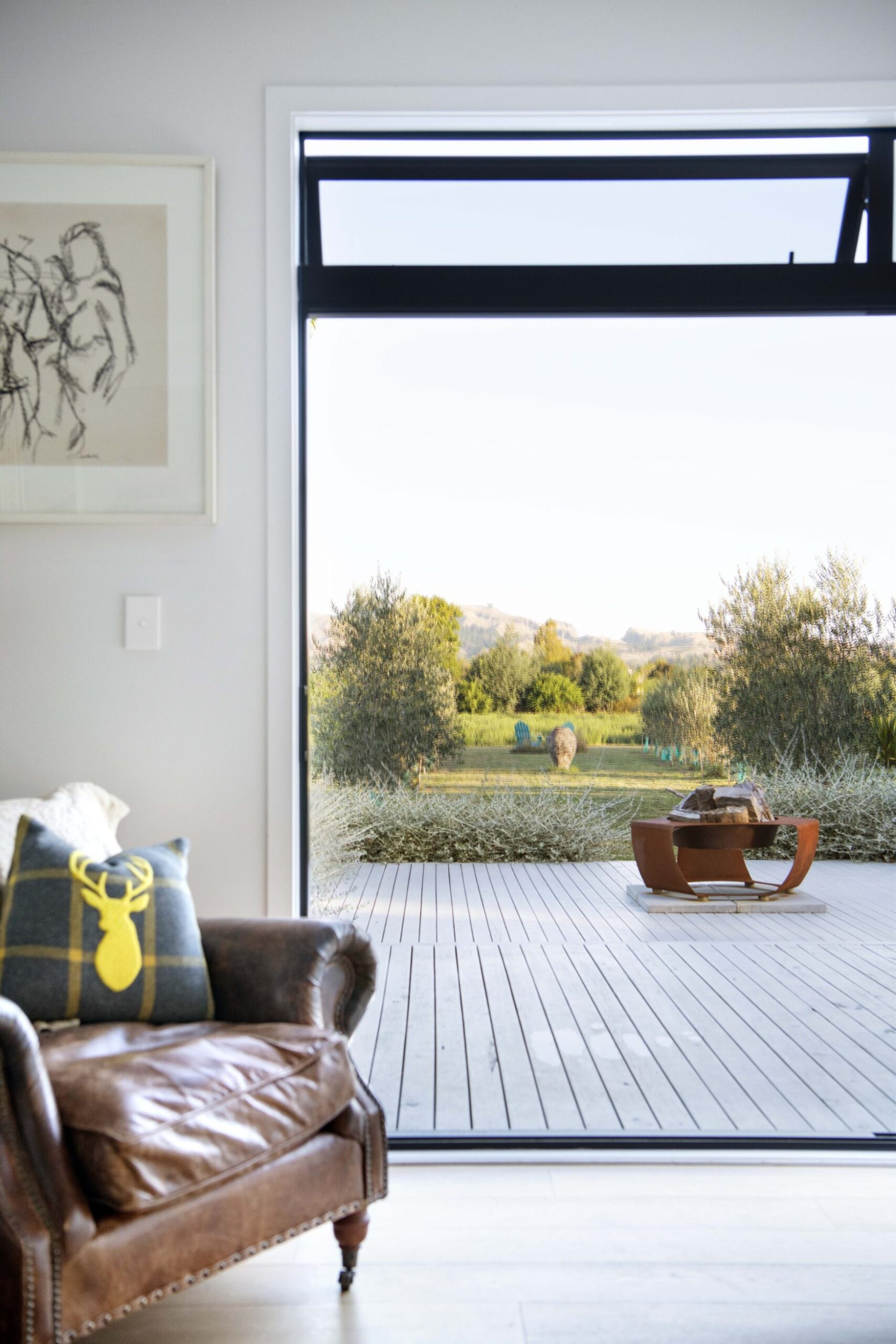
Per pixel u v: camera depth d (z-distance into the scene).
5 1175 1.25
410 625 4.96
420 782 4.94
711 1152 2.18
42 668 2.25
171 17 2.28
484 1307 1.64
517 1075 2.61
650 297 2.44
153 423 2.25
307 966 1.75
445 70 2.29
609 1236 1.86
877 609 5.12
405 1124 2.33
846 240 2.48
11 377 2.23
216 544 2.27
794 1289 1.68
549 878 4.71
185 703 2.26
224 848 2.26
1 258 2.23
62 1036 1.59
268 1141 1.49
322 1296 1.68
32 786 2.24
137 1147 1.33
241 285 2.28
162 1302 1.67
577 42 2.29
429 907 4.20
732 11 2.29
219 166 2.28
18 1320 1.24
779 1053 2.76
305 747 2.35
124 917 1.74
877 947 3.71
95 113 2.27
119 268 2.24
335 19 2.29
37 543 2.26
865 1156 2.16
